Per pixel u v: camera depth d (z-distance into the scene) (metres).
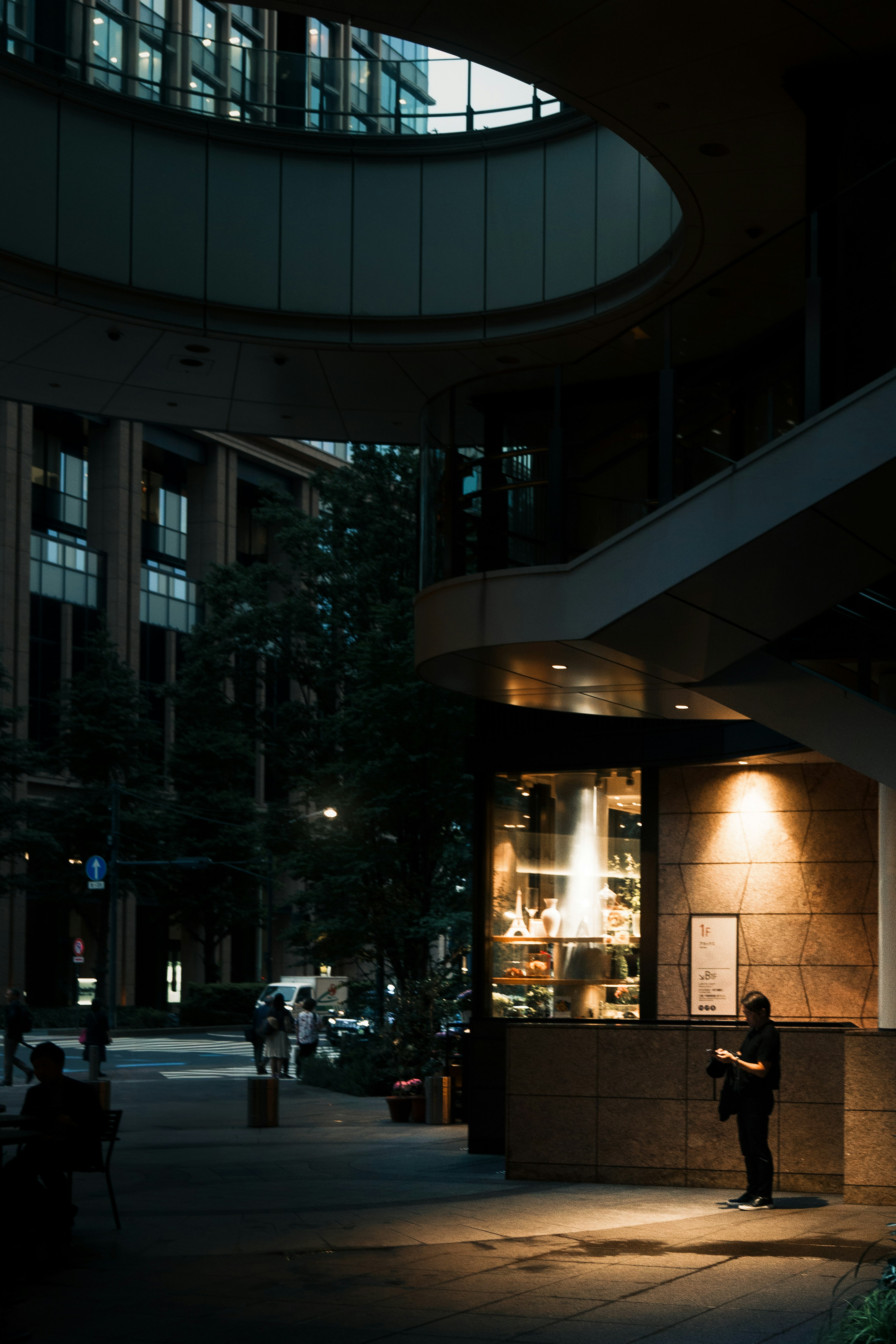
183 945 64.56
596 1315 7.11
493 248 15.70
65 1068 32.69
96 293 15.20
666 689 12.65
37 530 59.09
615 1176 12.51
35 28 14.85
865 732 11.67
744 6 9.85
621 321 15.05
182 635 66.19
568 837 16.64
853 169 10.70
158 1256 8.86
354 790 28.14
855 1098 11.30
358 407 18.50
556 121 15.44
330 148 16.06
